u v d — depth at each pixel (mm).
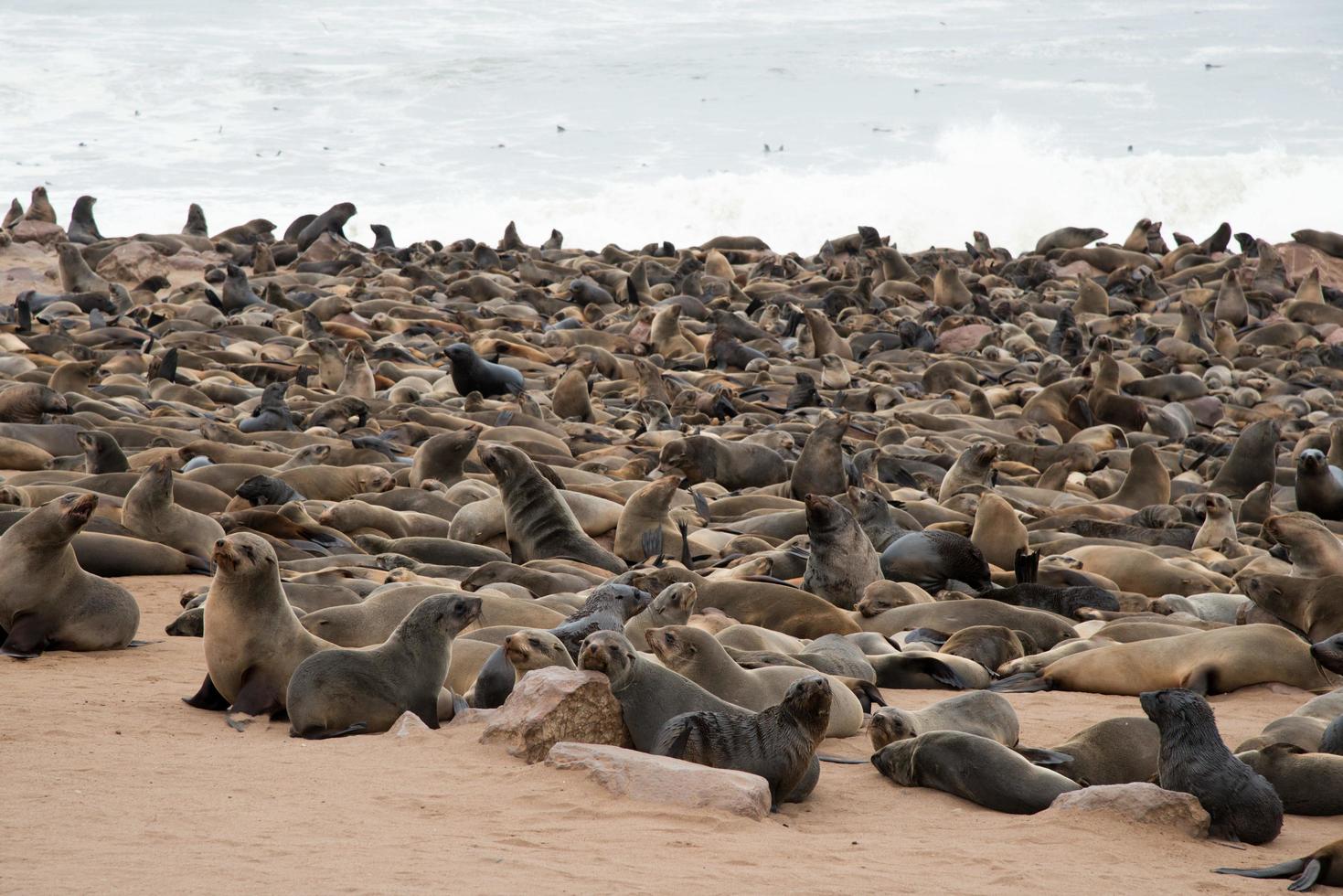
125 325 100750
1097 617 39406
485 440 66188
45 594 30953
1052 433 82938
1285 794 23188
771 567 45219
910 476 66562
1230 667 32375
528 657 25312
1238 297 131125
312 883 16438
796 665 29375
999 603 37656
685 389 87438
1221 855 20516
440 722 26453
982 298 130000
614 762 21312
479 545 47750
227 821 19078
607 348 106688
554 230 163375
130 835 18250
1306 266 151750
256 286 123625
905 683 32250
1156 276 152375
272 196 187250
